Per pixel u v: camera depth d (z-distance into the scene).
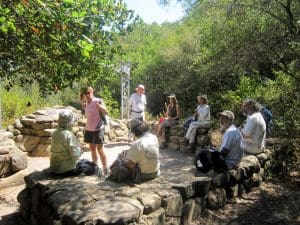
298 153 7.31
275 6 8.30
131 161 4.36
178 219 4.14
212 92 15.80
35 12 3.33
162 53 21.33
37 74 4.72
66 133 4.66
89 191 4.04
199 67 15.10
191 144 7.82
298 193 5.73
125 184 4.33
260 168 6.22
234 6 8.64
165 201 3.92
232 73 11.29
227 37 9.11
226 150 5.20
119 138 9.76
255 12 8.54
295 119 7.93
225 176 5.12
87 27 3.72
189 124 8.14
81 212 3.41
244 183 5.65
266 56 8.98
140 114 8.53
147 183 4.38
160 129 8.79
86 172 4.78
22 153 6.81
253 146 6.31
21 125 8.16
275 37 8.43
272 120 7.67
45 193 4.12
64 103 16.92
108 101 15.73
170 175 4.84
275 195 5.62
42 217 4.22
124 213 3.34
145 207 3.64
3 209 5.34
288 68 9.13
